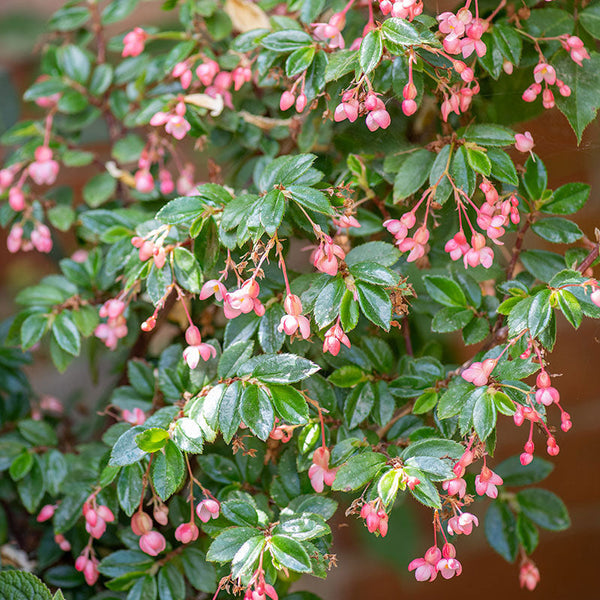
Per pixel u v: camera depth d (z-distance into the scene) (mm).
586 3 1131
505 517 1204
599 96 1109
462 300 1121
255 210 1061
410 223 1090
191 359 1083
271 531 1067
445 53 1072
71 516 1161
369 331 1167
